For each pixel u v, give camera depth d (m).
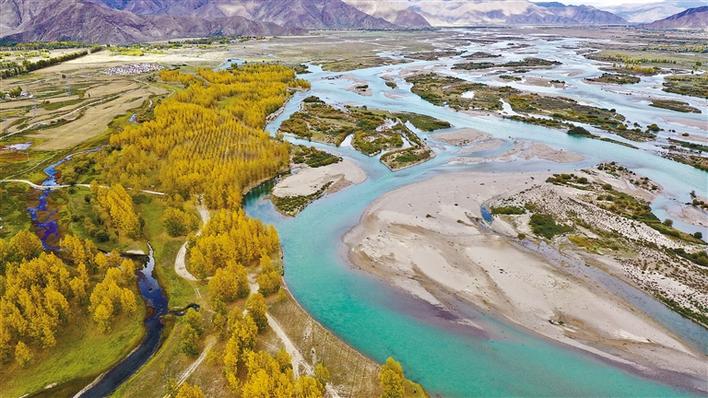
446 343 76.12
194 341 71.25
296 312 82.44
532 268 92.94
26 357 68.06
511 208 116.88
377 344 76.38
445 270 93.69
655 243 100.62
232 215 102.25
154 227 111.00
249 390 60.94
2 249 87.94
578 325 78.44
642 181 134.38
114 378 69.69
